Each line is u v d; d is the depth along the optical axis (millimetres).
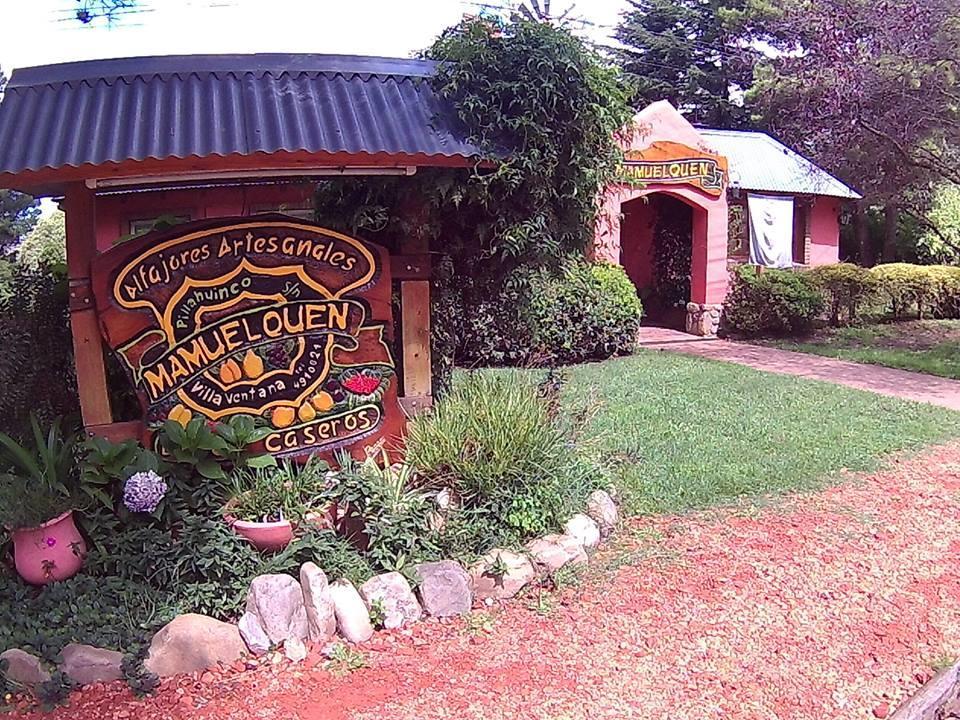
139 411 5027
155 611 3629
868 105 12570
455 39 4910
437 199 4918
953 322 16688
